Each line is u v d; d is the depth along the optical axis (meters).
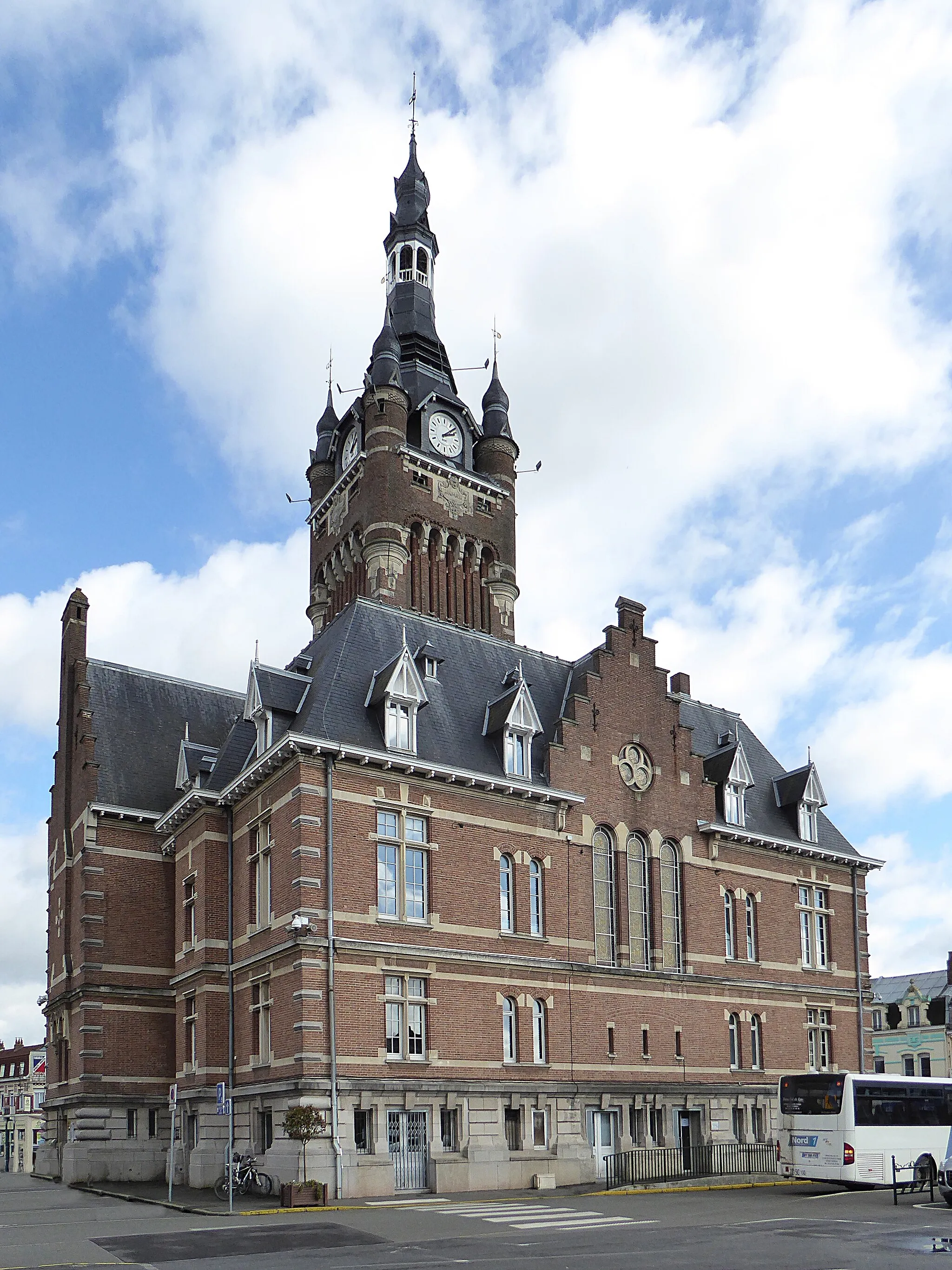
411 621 45.50
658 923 45.31
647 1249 23.05
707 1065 45.38
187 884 44.66
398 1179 35.88
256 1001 39.31
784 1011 49.06
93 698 51.56
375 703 40.09
